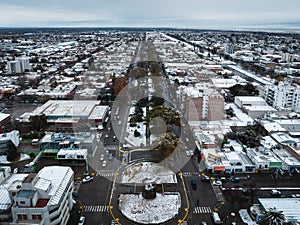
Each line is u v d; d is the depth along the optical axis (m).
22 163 94.94
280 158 92.56
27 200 57.75
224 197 77.38
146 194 77.00
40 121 118.81
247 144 104.00
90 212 71.06
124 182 84.00
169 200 75.62
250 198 76.62
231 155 95.00
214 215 68.88
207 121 125.75
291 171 89.62
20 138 110.12
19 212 57.72
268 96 155.88
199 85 158.12
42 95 164.25
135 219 68.38
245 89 170.00
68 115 126.19
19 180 65.06
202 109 125.94
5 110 149.12
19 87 186.75
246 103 143.75
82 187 81.50
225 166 89.00
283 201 70.81
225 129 115.88
